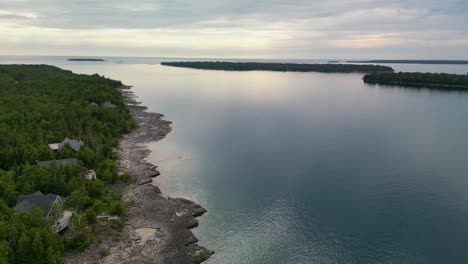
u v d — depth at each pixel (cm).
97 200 6750
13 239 5059
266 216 7144
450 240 6272
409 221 6875
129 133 12650
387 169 9381
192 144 11625
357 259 5859
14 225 5169
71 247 5697
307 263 5797
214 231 6619
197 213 7144
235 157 10400
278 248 6172
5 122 10300
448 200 7650
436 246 6116
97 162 8550
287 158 10288
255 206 7525
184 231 6475
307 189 8275
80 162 8269
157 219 6825
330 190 8219
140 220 6756
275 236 6500
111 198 7156
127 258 5675
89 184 7144
